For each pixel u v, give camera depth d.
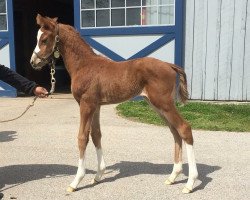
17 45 12.98
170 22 8.95
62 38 4.10
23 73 13.23
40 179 4.41
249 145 5.61
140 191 4.04
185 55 8.98
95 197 3.91
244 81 8.73
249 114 7.50
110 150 5.45
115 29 9.23
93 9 9.40
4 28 10.19
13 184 4.27
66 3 15.26
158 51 9.05
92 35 9.43
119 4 9.22
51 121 7.27
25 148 5.60
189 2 8.78
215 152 5.30
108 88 4.03
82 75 4.04
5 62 10.27
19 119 7.47
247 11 8.52
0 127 6.85
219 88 8.88
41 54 4.14
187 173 4.55
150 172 4.59
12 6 10.00
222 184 4.18
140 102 8.66
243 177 4.38
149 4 9.02
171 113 3.94
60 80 13.20
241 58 8.68
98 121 4.26
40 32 4.12
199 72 8.95
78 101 4.12
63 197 3.92
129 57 9.25
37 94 4.13
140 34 9.09
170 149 5.46
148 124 6.93
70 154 5.31
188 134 3.93
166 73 3.92
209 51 8.82
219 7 8.63
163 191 4.03
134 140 5.93
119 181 4.32
